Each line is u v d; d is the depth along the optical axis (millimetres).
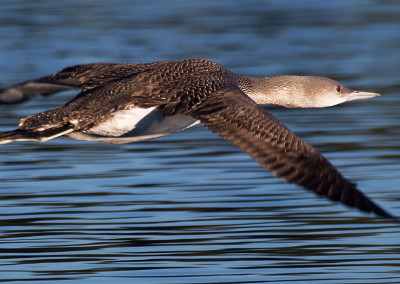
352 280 10070
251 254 10938
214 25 33281
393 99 21141
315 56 27109
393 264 10555
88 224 12125
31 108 20375
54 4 38531
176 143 17312
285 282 9977
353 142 16984
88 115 8578
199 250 11070
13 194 13625
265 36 30953
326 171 6645
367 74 24109
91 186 14094
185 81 8281
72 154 16484
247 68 24859
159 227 12000
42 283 10016
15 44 29172
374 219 12336
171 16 35500
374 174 14531
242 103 7418
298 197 13367
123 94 8578
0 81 22500
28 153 16625
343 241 11406
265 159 6875
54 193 13680
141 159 15953
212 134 18125
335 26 33000
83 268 10484
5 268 10500
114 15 35688
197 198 13352
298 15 35531
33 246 11273
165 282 9961
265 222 12203
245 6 38062
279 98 9758
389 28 32344
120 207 12906
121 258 10789
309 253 10961
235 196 13422
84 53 27469
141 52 27594
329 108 20609
